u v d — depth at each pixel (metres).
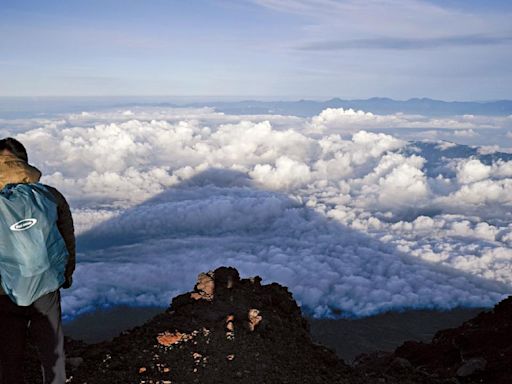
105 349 6.50
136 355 6.24
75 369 5.91
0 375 3.76
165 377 5.70
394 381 8.43
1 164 3.98
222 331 7.31
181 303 8.82
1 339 3.78
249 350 6.88
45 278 3.82
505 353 9.98
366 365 12.88
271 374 6.39
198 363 6.18
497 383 8.84
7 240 3.73
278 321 8.58
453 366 10.16
